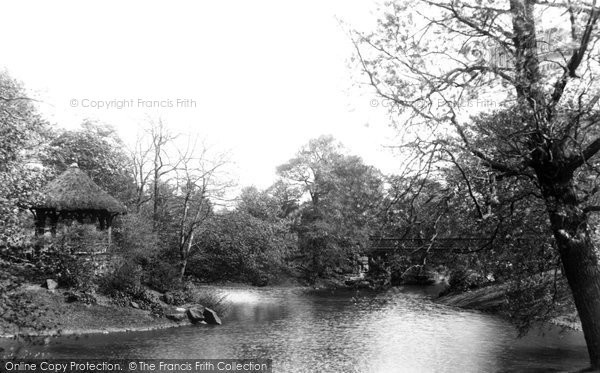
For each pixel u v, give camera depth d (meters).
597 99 10.09
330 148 63.78
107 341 19.72
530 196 12.84
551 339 20.89
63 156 44.78
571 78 10.48
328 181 56.44
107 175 46.53
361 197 13.21
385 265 13.66
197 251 43.00
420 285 50.00
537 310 15.26
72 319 21.33
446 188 12.22
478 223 12.63
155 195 36.97
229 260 46.41
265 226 48.03
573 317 22.09
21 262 9.92
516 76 10.20
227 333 23.08
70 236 23.67
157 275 28.47
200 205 33.53
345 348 20.27
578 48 9.55
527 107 10.09
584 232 10.91
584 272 10.79
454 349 19.81
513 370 15.86
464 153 11.15
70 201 27.02
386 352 19.45
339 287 50.53
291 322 27.09
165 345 19.70
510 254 13.91
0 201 11.07
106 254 25.83
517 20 9.91
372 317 29.20
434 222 12.53
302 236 57.06
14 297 8.59
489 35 10.70
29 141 17.19
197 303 28.22
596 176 12.36
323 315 30.06
